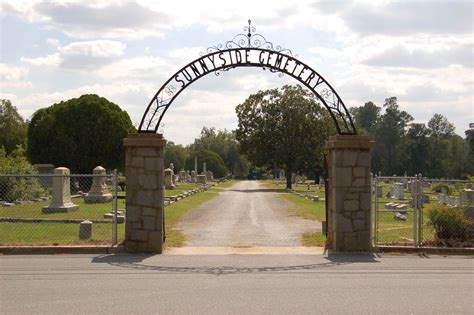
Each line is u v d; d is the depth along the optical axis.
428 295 8.64
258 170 134.75
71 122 49.81
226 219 23.17
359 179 13.48
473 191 18.36
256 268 11.20
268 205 32.62
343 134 13.73
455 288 9.19
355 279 9.99
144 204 13.31
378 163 116.88
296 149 62.03
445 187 42.28
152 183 13.33
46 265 11.35
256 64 14.04
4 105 83.38
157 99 13.92
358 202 13.45
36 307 7.77
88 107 50.06
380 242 14.74
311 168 67.62
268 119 63.00
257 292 8.83
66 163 50.06
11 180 29.92
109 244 13.95
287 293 8.76
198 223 21.36
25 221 20.77
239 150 65.88
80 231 15.84
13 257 12.42
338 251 13.37
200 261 12.07
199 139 143.12
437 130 136.62
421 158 117.56
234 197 41.97
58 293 8.66
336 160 13.48
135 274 10.40
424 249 13.32
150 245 13.25
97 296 8.47
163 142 13.34
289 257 12.68
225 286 9.30
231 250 13.77
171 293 8.72
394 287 9.26
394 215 24.06
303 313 7.51
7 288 9.02
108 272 10.59
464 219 14.61
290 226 20.31
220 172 116.75
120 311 7.56
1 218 21.08
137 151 13.38
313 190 57.09
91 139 49.94
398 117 120.62
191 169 115.69
